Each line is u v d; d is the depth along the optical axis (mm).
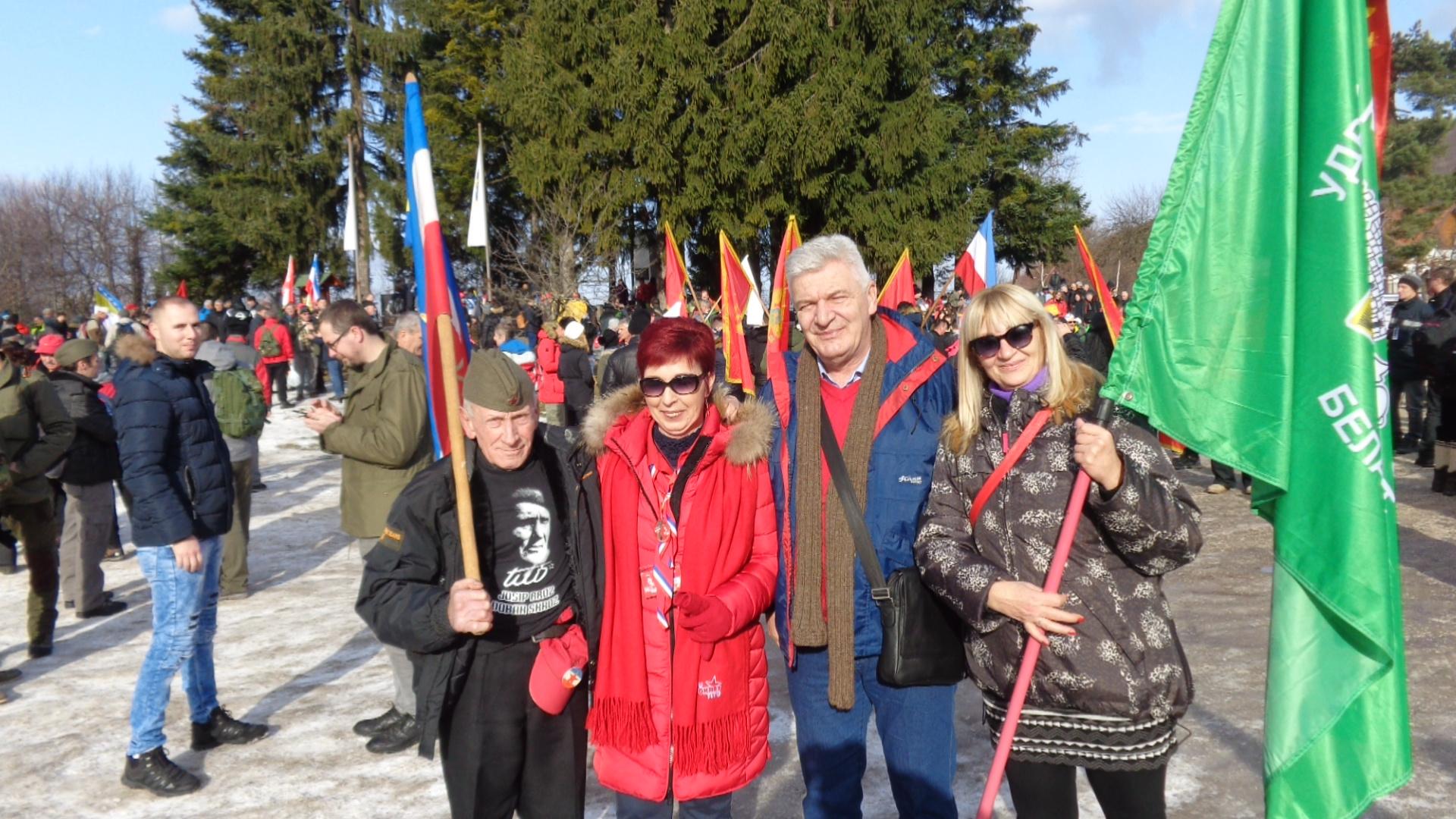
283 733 4805
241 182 37750
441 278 2762
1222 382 2332
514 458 2699
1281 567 2318
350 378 4582
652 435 2840
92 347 6848
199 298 40938
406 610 2562
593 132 28641
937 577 2447
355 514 4512
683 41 27281
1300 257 2305
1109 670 2270
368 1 35344
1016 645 2379
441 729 2725
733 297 8508
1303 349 2291
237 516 7246
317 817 3941
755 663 2836
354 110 35281
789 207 28672
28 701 5336
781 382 2998
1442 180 32438
